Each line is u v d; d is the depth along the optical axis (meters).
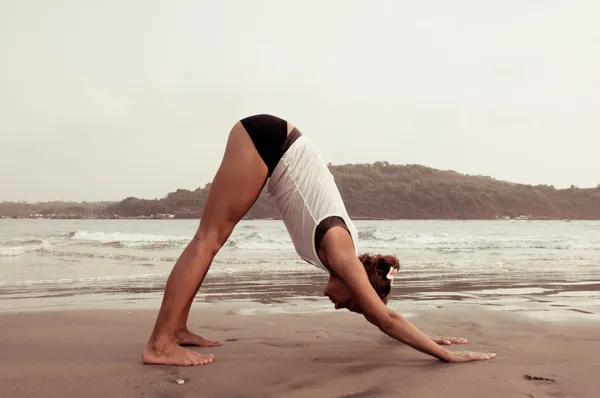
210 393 2.59
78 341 3.88
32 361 3.22
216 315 5.21
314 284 8.12
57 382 2.74
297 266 11.12
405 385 2.72
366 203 92.88
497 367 3.09
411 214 92.25
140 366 3.08
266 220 71.12
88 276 9.25
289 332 4.26
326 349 3.61
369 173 103.56
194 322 4.77
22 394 2.54
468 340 3.96
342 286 3.18
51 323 4.68
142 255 13.94
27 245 17.77
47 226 48.62
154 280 8.65
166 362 3.12
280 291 7.32
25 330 4.33
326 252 3.12
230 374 2.92
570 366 3.11
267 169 3.25
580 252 15.30
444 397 2.53
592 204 103.62
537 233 33.75
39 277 9.07
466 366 3.12
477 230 39.31
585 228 44.16
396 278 8.78
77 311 5.39
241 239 20.36
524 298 6.44
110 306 5.93
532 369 3.03
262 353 3.47
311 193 3.21
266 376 2.89
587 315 5.12
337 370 3.02
